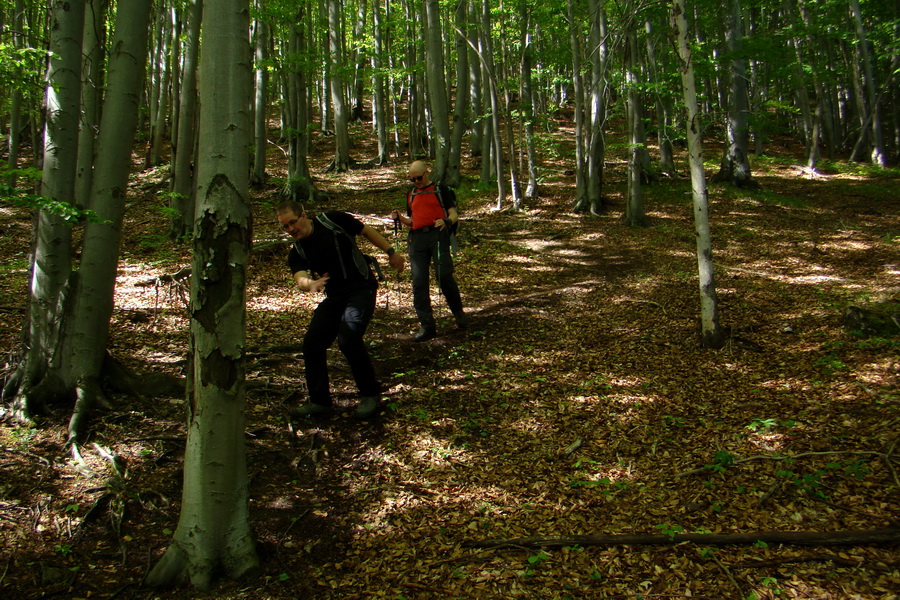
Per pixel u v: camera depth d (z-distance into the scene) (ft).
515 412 15.14
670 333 20.30
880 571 8.68
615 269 30.68
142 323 21.01
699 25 48.11
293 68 45.24
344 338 14.28
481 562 9.72
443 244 20.25
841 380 15.08
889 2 63.36
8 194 11.34
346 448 13.67
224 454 9.40
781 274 28.14
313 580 9.50
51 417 13.58
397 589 9.22
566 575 9.29
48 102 14.07
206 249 8.96
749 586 8.71
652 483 11.75
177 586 9.31
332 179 58.70
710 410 14.61
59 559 9.75
